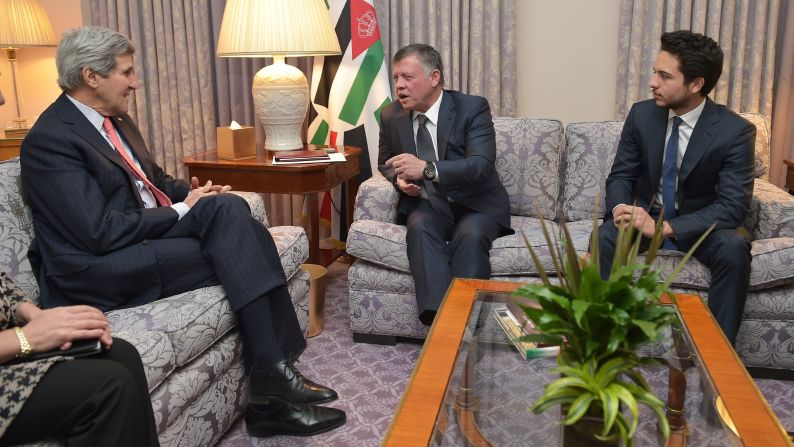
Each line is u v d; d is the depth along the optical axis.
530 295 1.21
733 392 1.34
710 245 2.20
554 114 3.47
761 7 3.04
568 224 2.74
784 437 1.19
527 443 1.32
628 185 2.48
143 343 1.58
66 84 1.91
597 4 3.29
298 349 2.09
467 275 2.33
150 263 1.86
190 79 3.56
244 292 1.88
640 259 2.30
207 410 1.81
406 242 2.42
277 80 2.94
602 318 1.14
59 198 1.81
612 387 1.14
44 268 1.86
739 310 2.16
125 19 3.50
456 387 1.42
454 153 2.62
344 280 3.25
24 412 1.31
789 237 2.27
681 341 1.60
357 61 3.26
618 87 3.27
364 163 3.34
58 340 1.39
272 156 2.98
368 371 2.33
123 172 1.98
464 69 3.35
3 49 3.64
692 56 2.21
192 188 2.34
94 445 1.31
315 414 1.95
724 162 2.29
